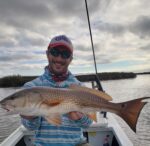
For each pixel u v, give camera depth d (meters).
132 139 2.44
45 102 0.72
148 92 6.71
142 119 3.19
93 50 1.77
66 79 0.89
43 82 0.87
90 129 1.26
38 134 0.83
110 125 1.29
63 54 0.86
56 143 0.82
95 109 0.77
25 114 0.73
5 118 3.35
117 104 0.74
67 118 0.83
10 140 1.13
